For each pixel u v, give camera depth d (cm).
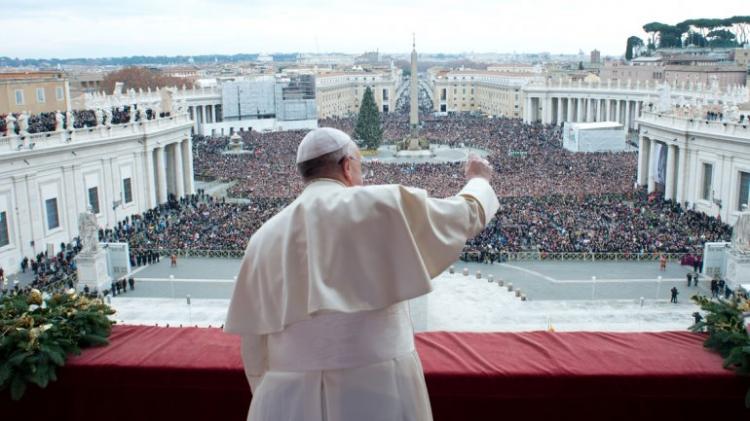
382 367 408
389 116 16700
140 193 6319
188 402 623
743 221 3309
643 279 3941
